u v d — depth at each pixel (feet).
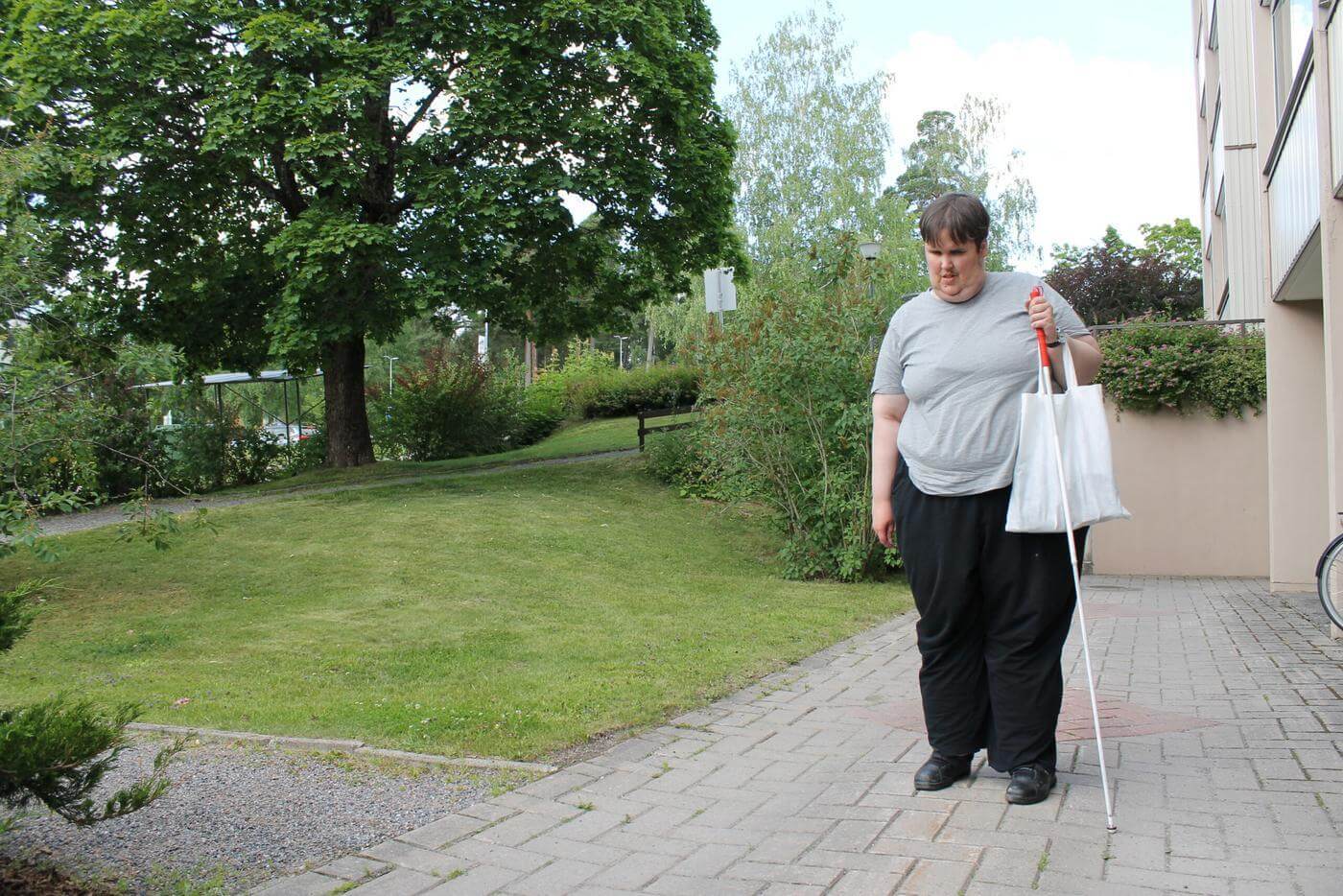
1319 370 34.83
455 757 15.47
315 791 13.94
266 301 58.23
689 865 10.98
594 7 51.96
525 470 61.52
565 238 56.39
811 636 26.22
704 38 65.16
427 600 30.40
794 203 112.68
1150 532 45.88
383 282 53.26
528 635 25.95
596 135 53.11
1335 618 23.89
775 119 116.37
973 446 11.82
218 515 44.45
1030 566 11.82
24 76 46.42
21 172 24.13
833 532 39.45
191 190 52.03
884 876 10.21
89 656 24.14
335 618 28.14
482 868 11.15
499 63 50.67
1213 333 45.39
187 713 18.56
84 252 51.19
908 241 105.91
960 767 12.91
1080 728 15.57
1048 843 10.70
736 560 42.06
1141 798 12.00
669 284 64.23
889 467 12.98
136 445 63.16
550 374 117.70
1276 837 10.56
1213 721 15.71
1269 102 34.58
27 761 9.42
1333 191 23.63
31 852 11.72
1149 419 45.78
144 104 48.11
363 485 57.06
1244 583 40.75
